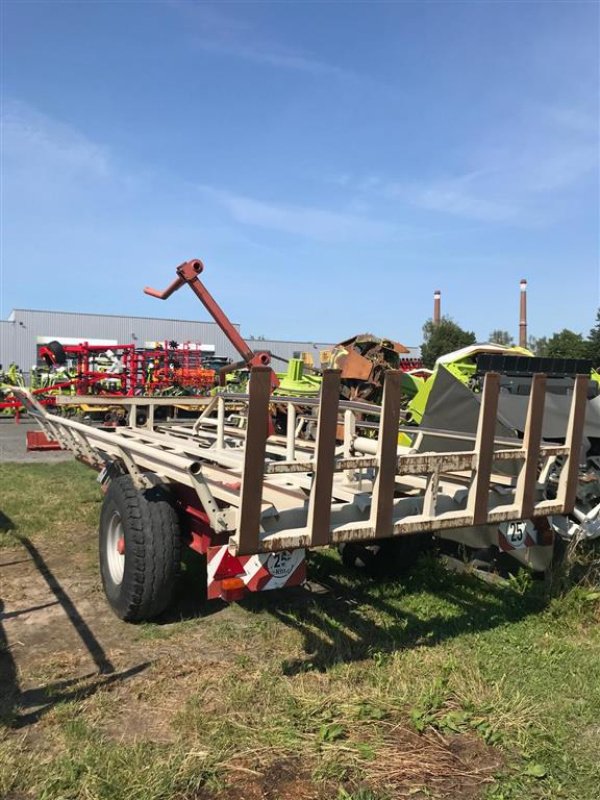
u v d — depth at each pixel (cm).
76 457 583
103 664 351
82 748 269
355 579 489
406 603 440
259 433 277
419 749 273
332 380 289
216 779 251
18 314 4344
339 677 334
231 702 306
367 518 327
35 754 267
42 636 389
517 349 746
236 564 311
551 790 246
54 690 321
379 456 309
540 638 384
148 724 291
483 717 294
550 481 427
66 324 4472
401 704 306
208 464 480
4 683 331
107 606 436
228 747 271
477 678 328
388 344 752
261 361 687
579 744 276
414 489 428
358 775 256
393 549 479
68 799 239
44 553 558
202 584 468
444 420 473
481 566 481
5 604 441
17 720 293
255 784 250
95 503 745
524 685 325
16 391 736
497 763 264
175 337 4788
